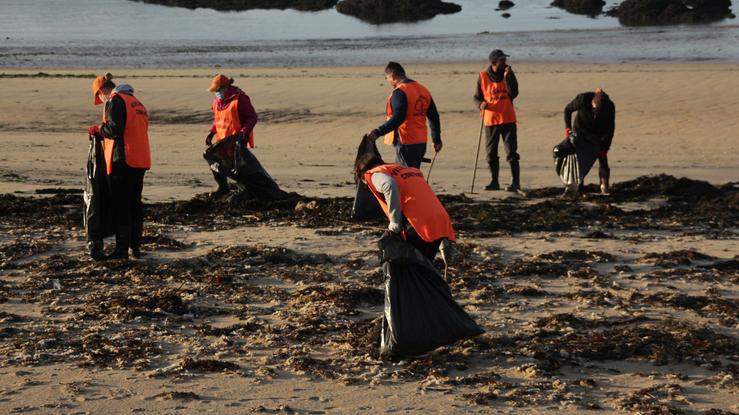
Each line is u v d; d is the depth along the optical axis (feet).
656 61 153.69
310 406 24.36
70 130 91.35
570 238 44.39
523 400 24.80
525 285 35.83
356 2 249.96
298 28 222.48
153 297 32.99
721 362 27.73
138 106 38.19
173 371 26.61
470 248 41.52
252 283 36.01
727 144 82.53
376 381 26.09
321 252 40.78
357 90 112.37
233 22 234.79
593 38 194.70
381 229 45.50
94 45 187.01
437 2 252.21
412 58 160.66
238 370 26.86
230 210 50.67
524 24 229.04
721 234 45.78
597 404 24.62
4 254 39.68
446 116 96.89
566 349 28.53
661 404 24.45
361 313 32.45
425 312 27.20
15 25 225.76
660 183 57.82
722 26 217.97
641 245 43.14
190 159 75.77
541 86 115.24
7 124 93.40
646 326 30.60
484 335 29.89
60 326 30.40
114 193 38.32
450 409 24.23
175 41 195.21
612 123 55.16
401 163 45.16
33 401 24.31
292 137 87.66
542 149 81.20
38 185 61.57
